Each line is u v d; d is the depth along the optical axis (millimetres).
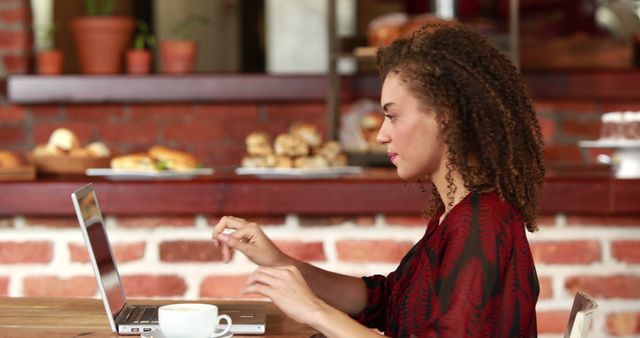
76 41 5121
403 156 1881
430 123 1853
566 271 3367
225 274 3389
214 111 5266
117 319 2105
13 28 5035
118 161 3568
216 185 3324
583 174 3564
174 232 3385
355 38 5566
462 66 1840
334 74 4871
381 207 3307
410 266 1955
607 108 5164
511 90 1874
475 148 1840
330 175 3586
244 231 2264
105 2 5270
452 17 5082
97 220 2217
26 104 5164
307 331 2090
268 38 6867
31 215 3355
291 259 2287
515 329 1726
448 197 1867
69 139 3779
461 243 1741
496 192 1824
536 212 1912
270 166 3643
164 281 3391
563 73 4992
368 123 4543
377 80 5086
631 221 3354
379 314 2309
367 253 3375
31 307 2316
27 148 5230
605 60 5082
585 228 3359
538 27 5340
